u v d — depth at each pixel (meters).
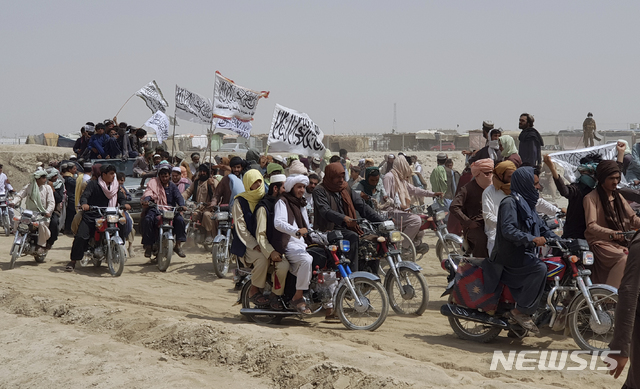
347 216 7.55
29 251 11.50
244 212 7.14
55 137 41.91
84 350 6.12
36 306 7.93
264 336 6.12
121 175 11.73
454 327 6.52
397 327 6.99
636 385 3.25
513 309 6.05
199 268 11.09
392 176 10.45
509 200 6.02
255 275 7.08
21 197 11.67
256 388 5.02
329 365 5.13
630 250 3.21
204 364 5.68
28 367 5.79
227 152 44.69
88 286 9.60
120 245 10.46
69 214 15.70
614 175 6.48
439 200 10.52
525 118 10.47
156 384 5.12
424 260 11.69
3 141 53.50
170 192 11.34
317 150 11.83
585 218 6.69
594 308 5.80
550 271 5.99
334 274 7.11
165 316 7.25
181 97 15.06
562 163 13.38
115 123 19.06
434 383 4.87
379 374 4.95
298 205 7.06
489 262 6.23
